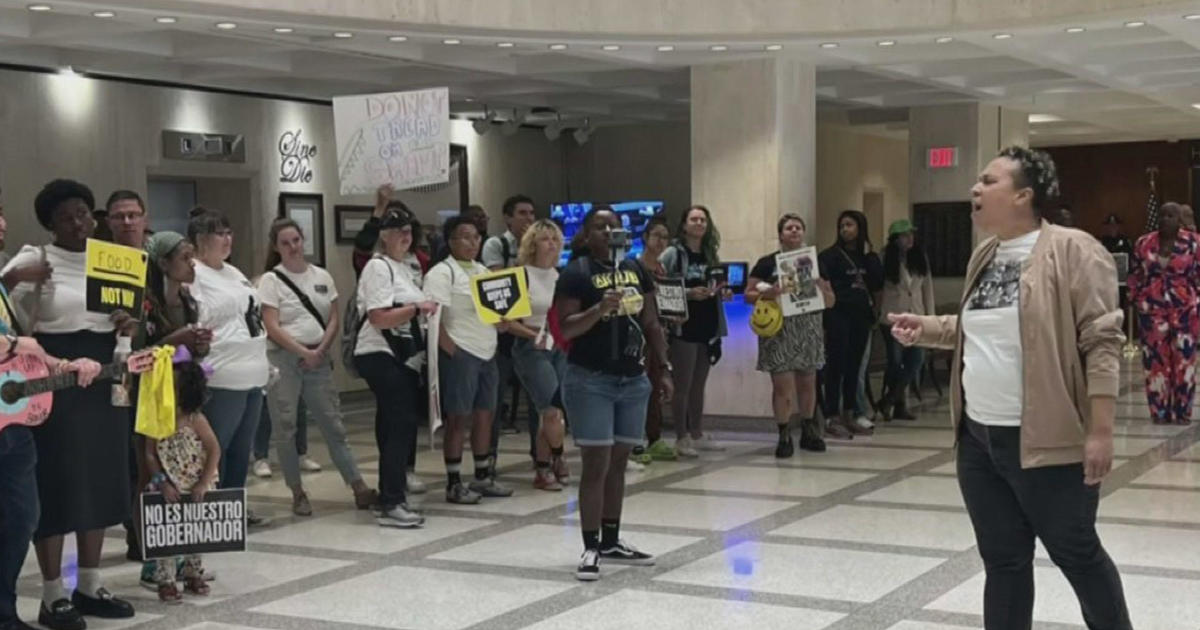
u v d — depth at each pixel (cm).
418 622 554
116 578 644
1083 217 2352
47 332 548
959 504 792
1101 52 1220
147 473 586
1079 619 536
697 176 1169
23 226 1149
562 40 1010
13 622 526
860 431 1106
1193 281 1144
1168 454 983
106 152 1225
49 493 546
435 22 938
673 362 991
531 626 545
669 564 649
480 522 765
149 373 543
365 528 754
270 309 778
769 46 1067
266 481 922
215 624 557
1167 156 2269
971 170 1528
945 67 1299
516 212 969
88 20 1002
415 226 898
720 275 995
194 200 1388
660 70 1247
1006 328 410
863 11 1003
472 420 844
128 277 552
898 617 546
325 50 1091
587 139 1722
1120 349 398
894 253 1180
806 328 994
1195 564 632
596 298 616
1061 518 407
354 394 1523
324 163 1472
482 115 1620
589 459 619
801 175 1171
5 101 1132
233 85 1332
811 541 695
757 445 1059
